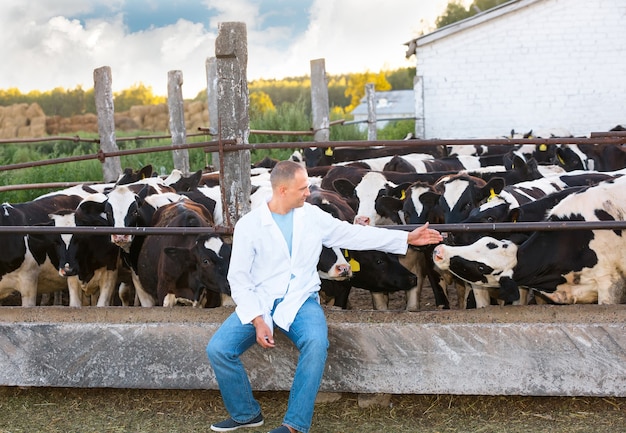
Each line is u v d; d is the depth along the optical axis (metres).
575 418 4.45
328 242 4.30
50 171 13.80
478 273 4.94
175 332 4.63
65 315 4.87
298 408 3.97
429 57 16.59
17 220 6.29
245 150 4.81
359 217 5.63
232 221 4.87
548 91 16.38
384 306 6.31
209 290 5.70
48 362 4.73
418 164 8.91
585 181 6.67
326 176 7.88
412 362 4.48
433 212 6.16
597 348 4.32
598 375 4.34
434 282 6.73
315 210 4.25
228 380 4.16
